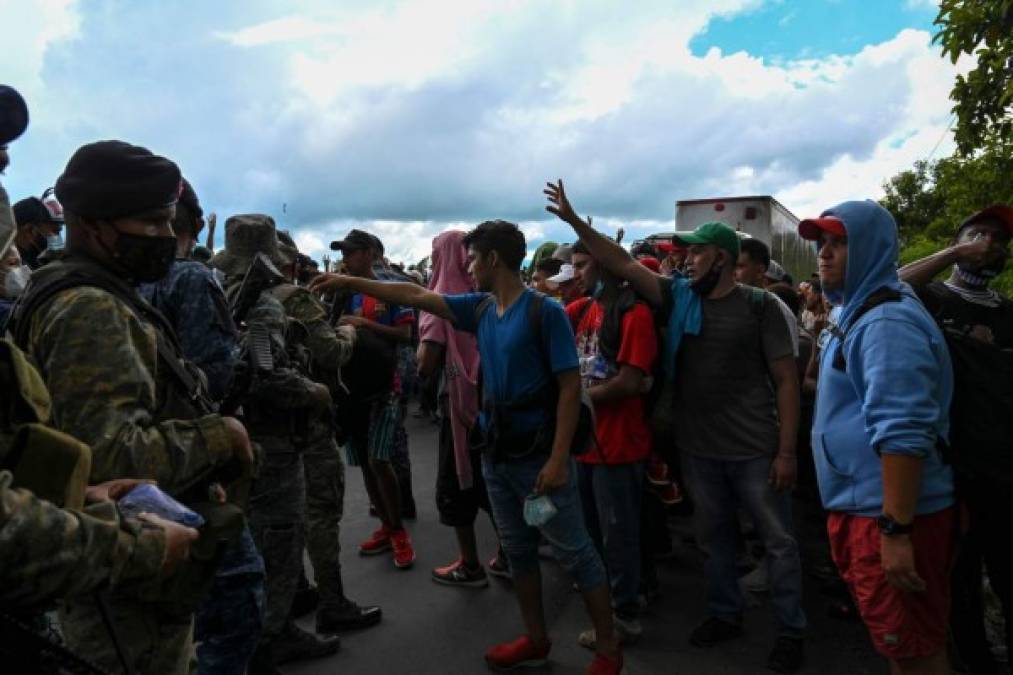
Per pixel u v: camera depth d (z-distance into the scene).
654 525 3.84
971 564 2.59
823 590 3.77
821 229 2.10
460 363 3.54
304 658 3.05
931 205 26.30
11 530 0.94
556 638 3.24
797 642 2.97
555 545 2.72
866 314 2.00
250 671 2.57
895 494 1.84
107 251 1.57
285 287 3.08
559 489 2.65
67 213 1.57
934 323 2.04
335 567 3.31
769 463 3.04
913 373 1.86
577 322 3.72
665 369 3.22
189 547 1.28
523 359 2.65
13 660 1.03
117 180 1.53
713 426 3.10
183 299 2.19
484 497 3.76
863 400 1.99
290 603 2.64
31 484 1.08
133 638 1.51
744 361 3.06
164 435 1.45
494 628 3.35
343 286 2.96
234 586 2.01
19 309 1.50
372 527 4.84
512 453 2.71
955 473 2.02
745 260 4.12
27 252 3.34
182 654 1.60
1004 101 3.90
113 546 1.08
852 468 2.03
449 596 3.72
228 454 1.54
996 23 3.80
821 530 4.77
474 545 3.82
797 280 16.83
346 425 3.97
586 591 2.75
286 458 2.58
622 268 3.14
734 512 3.21
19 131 1.21
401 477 5.01
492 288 2.78
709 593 3.21
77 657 1.11
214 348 2.19
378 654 3.11
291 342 2.79
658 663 3.02
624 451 3.12
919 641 1.95
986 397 2.11
